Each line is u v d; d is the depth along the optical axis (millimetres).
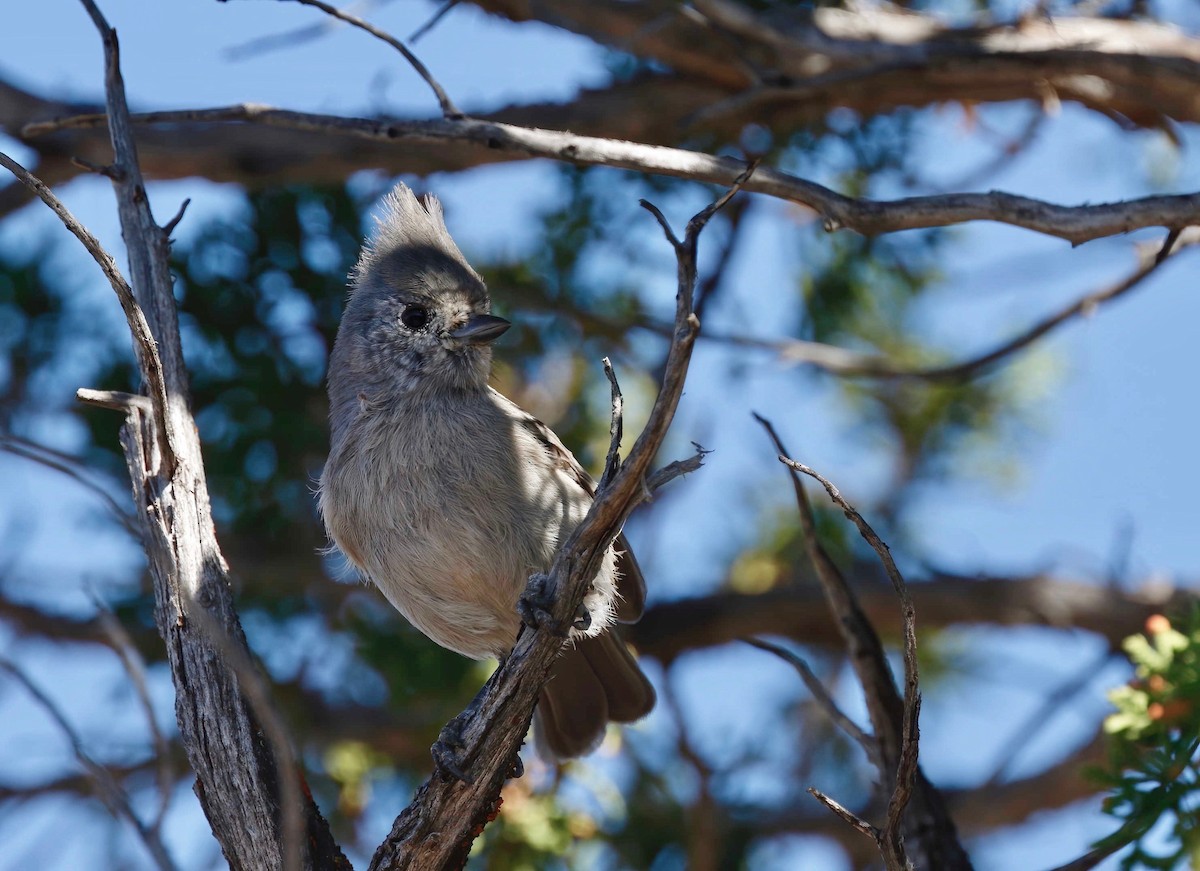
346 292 11219
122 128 7125
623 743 11766
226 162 10859
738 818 11898
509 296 11664
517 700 5969
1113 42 9828
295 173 10938
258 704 5086
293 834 4961
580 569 5820
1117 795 6375
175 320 6695
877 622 12516
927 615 12320
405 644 11164
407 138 7480
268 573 11156
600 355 12164
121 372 11219
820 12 10398
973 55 9406
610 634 9227
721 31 9625
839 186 11664
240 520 11156
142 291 6746
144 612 11555
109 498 6078
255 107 7551
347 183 11562
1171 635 6770
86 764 6055
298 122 7543
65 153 11078
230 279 11172
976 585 12297
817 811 12477
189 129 10953
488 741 5992
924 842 7543
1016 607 12148
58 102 11078
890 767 7582
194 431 6430
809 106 10695
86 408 11219
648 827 11297
